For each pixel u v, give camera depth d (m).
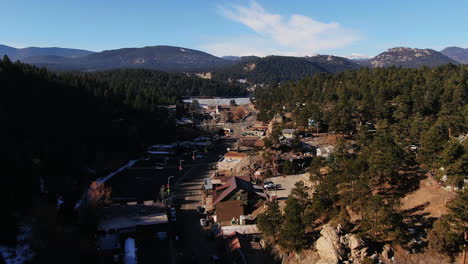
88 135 93.00
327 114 100.12
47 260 40.31
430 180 45.75
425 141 47.22
